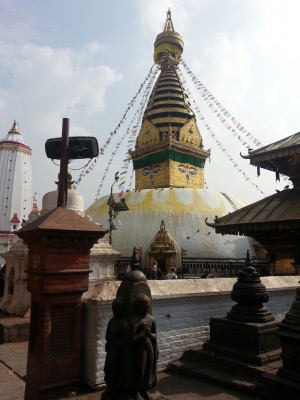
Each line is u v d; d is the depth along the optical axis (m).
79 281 5.35
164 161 35.75
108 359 4.03
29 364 5.28
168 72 40.44
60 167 5.82
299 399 4.55
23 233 5.51
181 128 36.97
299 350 4.81
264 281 8.97
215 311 7.35
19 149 40.69
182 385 5.45
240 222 12.91
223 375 5.55
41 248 5.14
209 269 22.97
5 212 38.53
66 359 5.12
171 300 6.57
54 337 5.08
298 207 12.26
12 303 10.45
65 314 5.24
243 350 5.92
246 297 6.26
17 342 8.56
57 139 6.34
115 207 20.86
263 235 13.91
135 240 27.17
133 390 3.86
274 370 5.29
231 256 26.92
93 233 5.45
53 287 5.07
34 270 5.26
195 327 6.88
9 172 39.56
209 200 30.39
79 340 5.32
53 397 4.87
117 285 5.81
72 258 5.30
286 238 13.21
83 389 5.23
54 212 5.34
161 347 6.25
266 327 5.98
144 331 3.98
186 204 29.45
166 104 38.19
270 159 13.97
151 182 36.56
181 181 35.62
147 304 4.08
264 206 13.42
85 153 6.37
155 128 37.38
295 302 5.21
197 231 27.47
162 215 28.39
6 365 6.82
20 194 39.66
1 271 13.52
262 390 4.94
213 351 6.25
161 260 25.41
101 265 11.94
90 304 5.43
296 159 13.42
